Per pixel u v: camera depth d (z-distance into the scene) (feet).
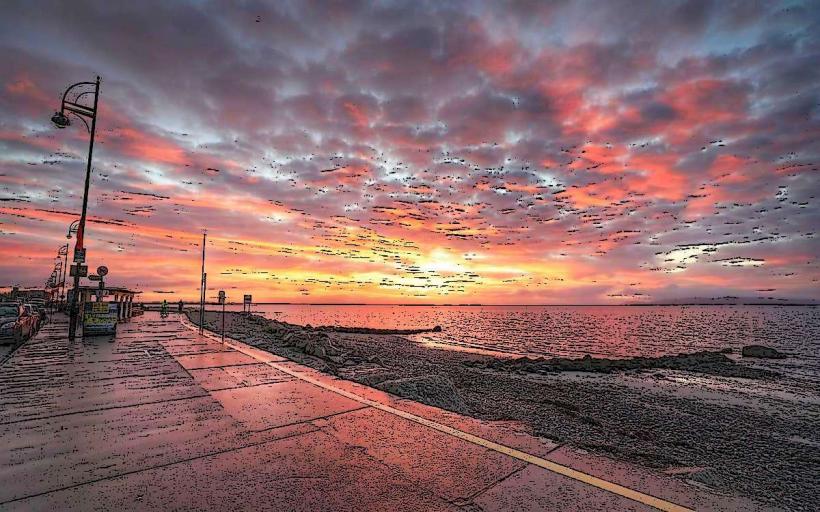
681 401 51.55
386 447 15.81
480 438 16.79
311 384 26.78
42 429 17.98
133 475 13.42
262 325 106.63
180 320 98.48
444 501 11.70
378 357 69.26
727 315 655.35
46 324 81.76
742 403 51.60
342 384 26.86
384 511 11.17
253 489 12.46
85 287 87.51
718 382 69.36
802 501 19.34
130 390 25.14
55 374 30.19
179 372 30.94
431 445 16.02
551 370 78.07
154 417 19.66
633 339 188.03
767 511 11.04
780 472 25.02
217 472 13.64
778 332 251.19
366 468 13.93
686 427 37.27
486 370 73.72
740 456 28.66
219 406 21.58
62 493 12.16
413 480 13.03
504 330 239.91
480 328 260.21
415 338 169.37
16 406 21.58
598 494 11.93
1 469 13.85
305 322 294.05
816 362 102.73
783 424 40.37
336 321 342.03
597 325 317.63
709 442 32.32
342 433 17.39
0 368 32.76
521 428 19.10
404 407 21.42
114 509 11.26
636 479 12.97
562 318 481.05
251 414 20.13
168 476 13.34
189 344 48.83
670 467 17.07
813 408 48.80
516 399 43.42
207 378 28.68
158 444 16.20
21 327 49.90
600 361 87.45
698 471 14.28
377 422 18.86
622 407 45.14
